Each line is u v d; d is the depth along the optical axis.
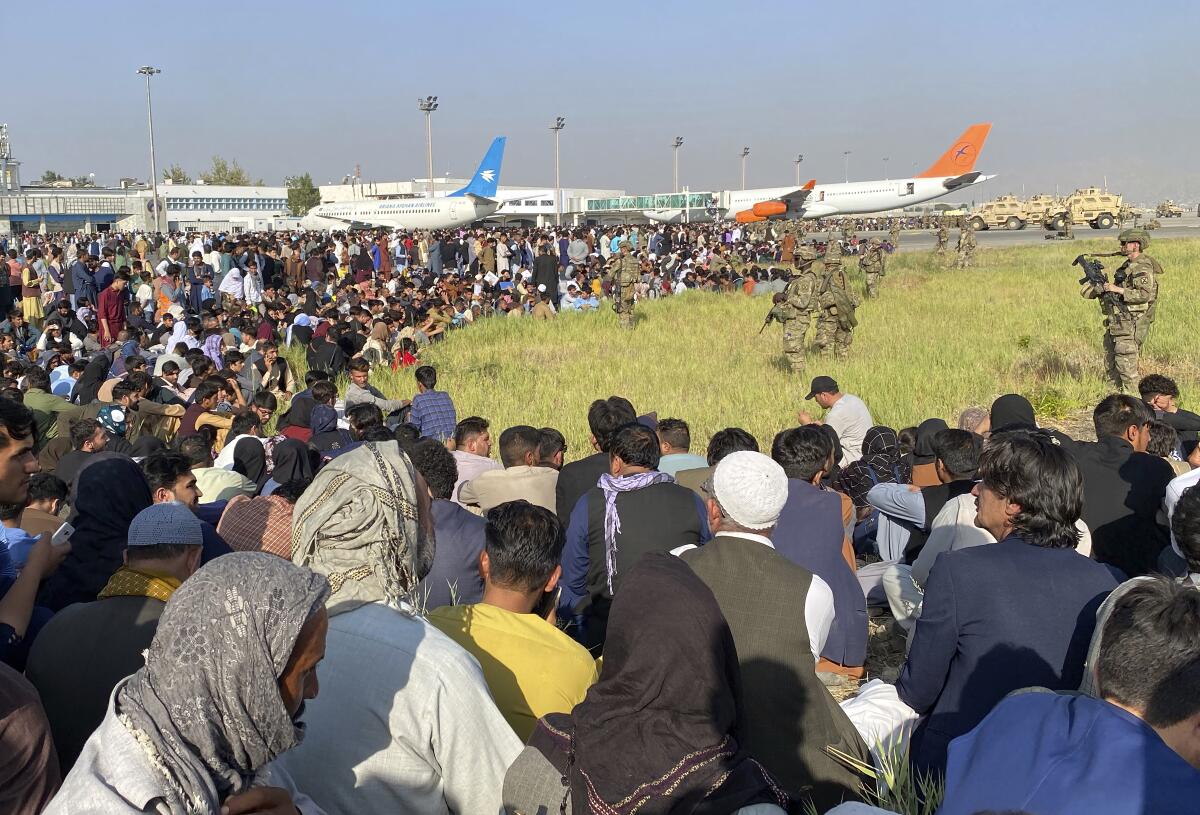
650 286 26.84
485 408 12.23
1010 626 2.82
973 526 4.25
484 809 2.39
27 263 23.20
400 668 2.34
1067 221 49.03
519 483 5.92
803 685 2.87
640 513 4.27
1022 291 22.52
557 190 75.25
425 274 28.73
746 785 2.08
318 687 2.16
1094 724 1.95
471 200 60.16
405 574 2.54
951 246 45.72
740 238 46.94
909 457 7.36
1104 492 5.17
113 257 24.55
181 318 14.37
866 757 3.00
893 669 5.15
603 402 6.54
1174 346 14.38
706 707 2.11
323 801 2.35
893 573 5.20
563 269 31.81
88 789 1.64
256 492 7.01
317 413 8.66
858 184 75.88
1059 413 11.41
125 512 3.87
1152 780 1.83
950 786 2.08
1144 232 12.02
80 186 104.12
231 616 1.70
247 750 1.73
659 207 83.88
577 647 2.97
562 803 2.25
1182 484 4.40
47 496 4.99
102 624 2.75
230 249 23.84
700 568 2.97
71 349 13.43
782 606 2.88
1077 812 1.83
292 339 17.09
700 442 10.16
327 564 2.48
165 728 1.67
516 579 3.02
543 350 17.09
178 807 1.65
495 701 2.78
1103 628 2.21
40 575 3.19
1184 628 2.02
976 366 13.40
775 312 13.80
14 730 2.14
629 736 2.09
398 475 2.54
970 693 2.88
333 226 61.97
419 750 2.32
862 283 25.56
